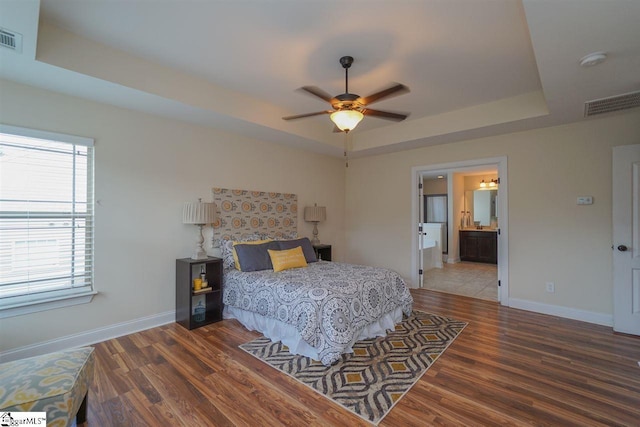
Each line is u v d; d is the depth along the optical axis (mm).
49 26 2174
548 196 3680
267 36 2297
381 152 5117
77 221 2770
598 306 3355
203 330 3143
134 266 3100
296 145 4637
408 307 3473
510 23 2100
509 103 3473
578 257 3484
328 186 5465
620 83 2469
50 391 1407
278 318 2799
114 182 2971
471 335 3006
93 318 2834
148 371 2309
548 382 2154
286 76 2959
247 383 2156
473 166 4355
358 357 2549
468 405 1904
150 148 3227
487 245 7426
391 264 5191
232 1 1909
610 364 2406
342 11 1998
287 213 4699
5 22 1727
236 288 3311
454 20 2072
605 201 3324
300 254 3809
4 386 1401
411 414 1825
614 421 1750
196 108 3045
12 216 2441
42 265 2584
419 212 5008
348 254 5797
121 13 2033
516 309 3855
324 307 2529
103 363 2426
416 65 2711
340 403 1936
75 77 2371
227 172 3932
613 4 1562
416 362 2457
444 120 3986
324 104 3715
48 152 2615
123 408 1872
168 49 2494
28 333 2492
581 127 3469
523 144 3857
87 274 2820
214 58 2635
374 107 3732
